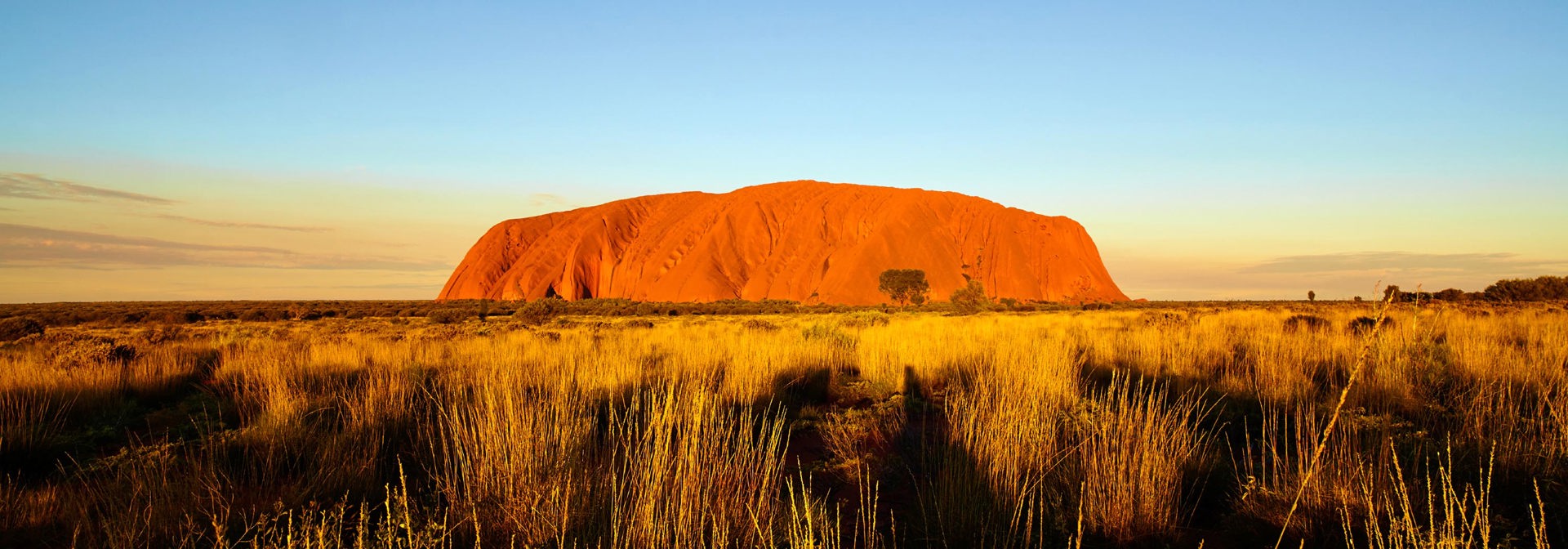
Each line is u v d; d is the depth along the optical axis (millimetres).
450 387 7793
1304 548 3762
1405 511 3277
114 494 4309
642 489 3920
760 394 8469
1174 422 5512
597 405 7184
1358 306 39031
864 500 4727
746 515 4062
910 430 6578
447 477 4277
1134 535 4004
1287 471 4469
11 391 7918
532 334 18500
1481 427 5160
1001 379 7160
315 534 3748
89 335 22234
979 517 3986
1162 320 18172
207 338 20797
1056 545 3842
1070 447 5211
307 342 15672
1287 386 7234
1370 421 5605
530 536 3812
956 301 61562
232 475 4820
